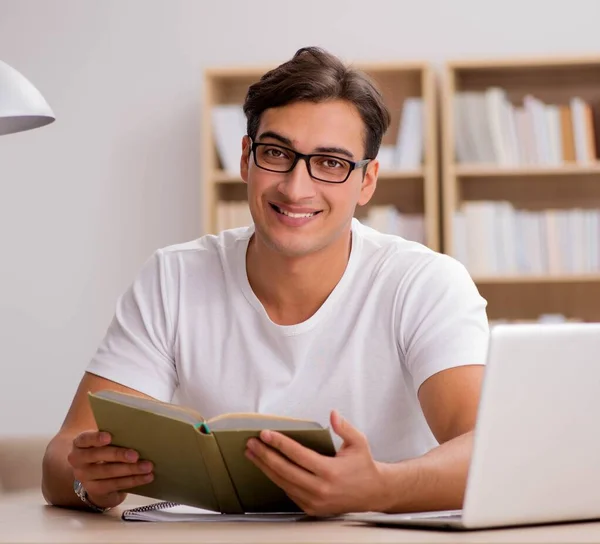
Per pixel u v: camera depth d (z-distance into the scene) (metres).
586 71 4.84
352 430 1.32
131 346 1.97
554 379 1.20
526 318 4.88
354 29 5.02
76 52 5.16
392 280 1.92
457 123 4.70
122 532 1.25
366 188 1.91
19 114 2.09
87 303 5.12
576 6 4.89
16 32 5.19
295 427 1.32
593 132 4.71
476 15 4.94
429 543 1.06
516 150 4.66
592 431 1.24
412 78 4.90
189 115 5.11
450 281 1.90
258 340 1.93
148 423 1.37
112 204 5.12
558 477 1.23
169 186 5.11
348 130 1.75
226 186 5.02
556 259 4.60
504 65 4.67
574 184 4.84
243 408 1.92
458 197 4.80
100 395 1.38
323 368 1.91
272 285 1.90
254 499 1.44
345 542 1.08
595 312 4.82
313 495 1.32
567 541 1.09
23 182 5.16
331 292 1.92
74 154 5.14
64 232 5.14
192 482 1.43
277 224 1.78
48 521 1.46
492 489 1.18
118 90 5.14
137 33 5.14
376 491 1.34
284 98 1.73
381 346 1.91
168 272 2.02
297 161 1.75
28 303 5.14
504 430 1.17
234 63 5.09
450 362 1.79
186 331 1.97
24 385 5.12
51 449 1.77
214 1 5.11
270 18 5.07
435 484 1.40
